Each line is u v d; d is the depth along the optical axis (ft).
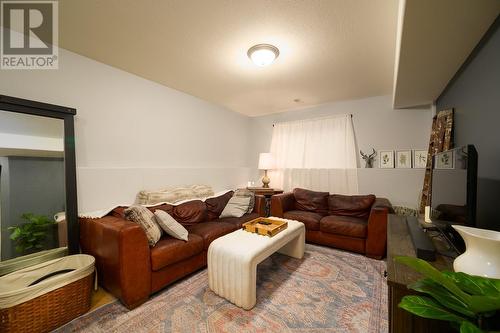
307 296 5.95
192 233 7.59
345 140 11.87
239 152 14.70
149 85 9.28
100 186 7.55
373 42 6.44
